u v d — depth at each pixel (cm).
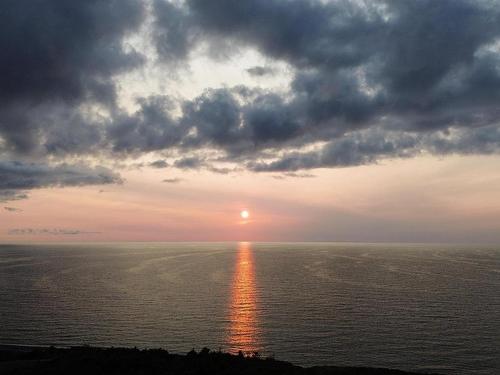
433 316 10194
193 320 9744
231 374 3522
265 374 3531
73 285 15300
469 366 6656
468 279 17275
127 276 18200
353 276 18325
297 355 7169
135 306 11325
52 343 7800
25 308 10988
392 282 16250
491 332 8688
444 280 16938
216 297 12812
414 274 19200
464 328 9012
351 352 7338
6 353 4847
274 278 17588
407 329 8906
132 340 8081
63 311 10644
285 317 10031
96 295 13062
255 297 12825
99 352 4334
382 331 8725
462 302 11988
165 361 3884
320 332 8650
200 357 4050
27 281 16388
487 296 12988
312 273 19575
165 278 17538
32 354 4675
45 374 3584
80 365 3803
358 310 10850
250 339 8156
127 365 3753
